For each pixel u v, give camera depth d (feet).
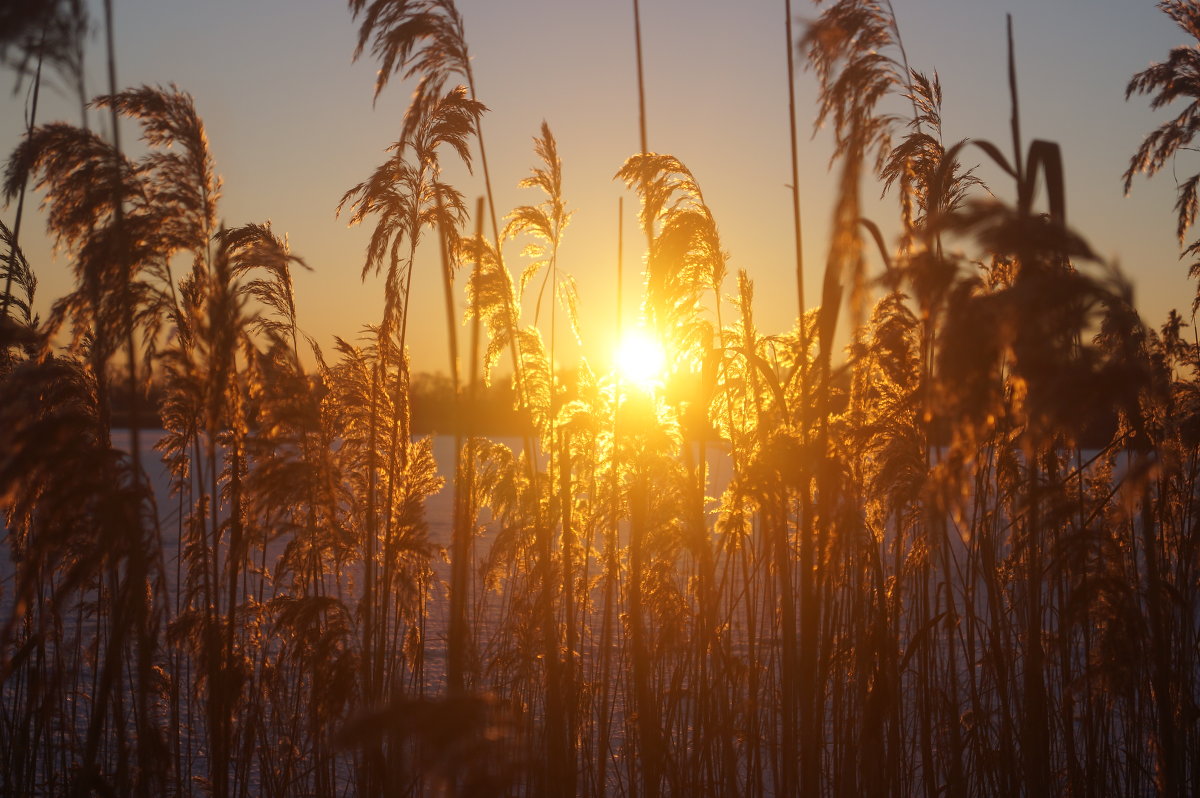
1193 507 17.11
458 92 18.74
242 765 18.02
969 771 17.78
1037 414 9.28
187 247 13.99
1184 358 19.83
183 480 19.48
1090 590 12.93
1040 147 10.59
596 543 21.48
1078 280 8.77
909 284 10.47
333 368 21.89
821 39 13.52
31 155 13.23
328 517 16.74
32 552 12.84
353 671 15.81
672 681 18.84
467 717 8.00
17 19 11.41
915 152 17.61
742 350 16.94
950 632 15.53
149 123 13.97
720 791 17.93
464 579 12.59
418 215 19.92
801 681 13.96
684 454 17.17
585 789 18.20
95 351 14.43
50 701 17.34
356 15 15.65
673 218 16.08
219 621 15.14
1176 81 20.89
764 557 17.85
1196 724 17.72
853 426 17.74
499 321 19.38
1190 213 22.27
